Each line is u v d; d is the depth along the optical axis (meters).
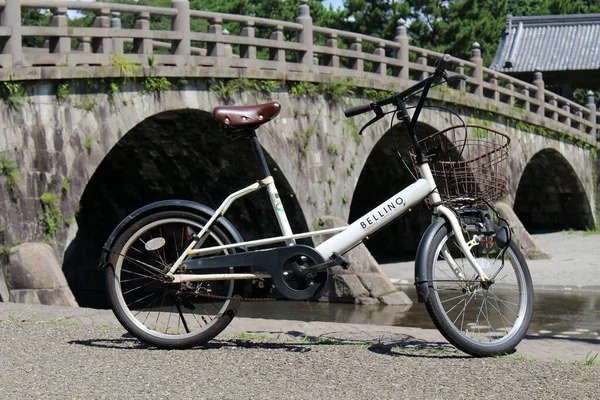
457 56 39.50
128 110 14.38
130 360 5.25
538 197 31.91
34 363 5.13
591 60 36.22
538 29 38.66
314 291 5.73
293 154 17.56
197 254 5.75
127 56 14.33
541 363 5.32
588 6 52.72
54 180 13.26
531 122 26.30
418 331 6.68
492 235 5.89
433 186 5.92
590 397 4.46
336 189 18.52
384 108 19.80
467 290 5.84
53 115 13.30
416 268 5.64
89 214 22.56
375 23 39.09
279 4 42.09
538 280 18.86
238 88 16.31
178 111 15.45
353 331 6.61
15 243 12.70
